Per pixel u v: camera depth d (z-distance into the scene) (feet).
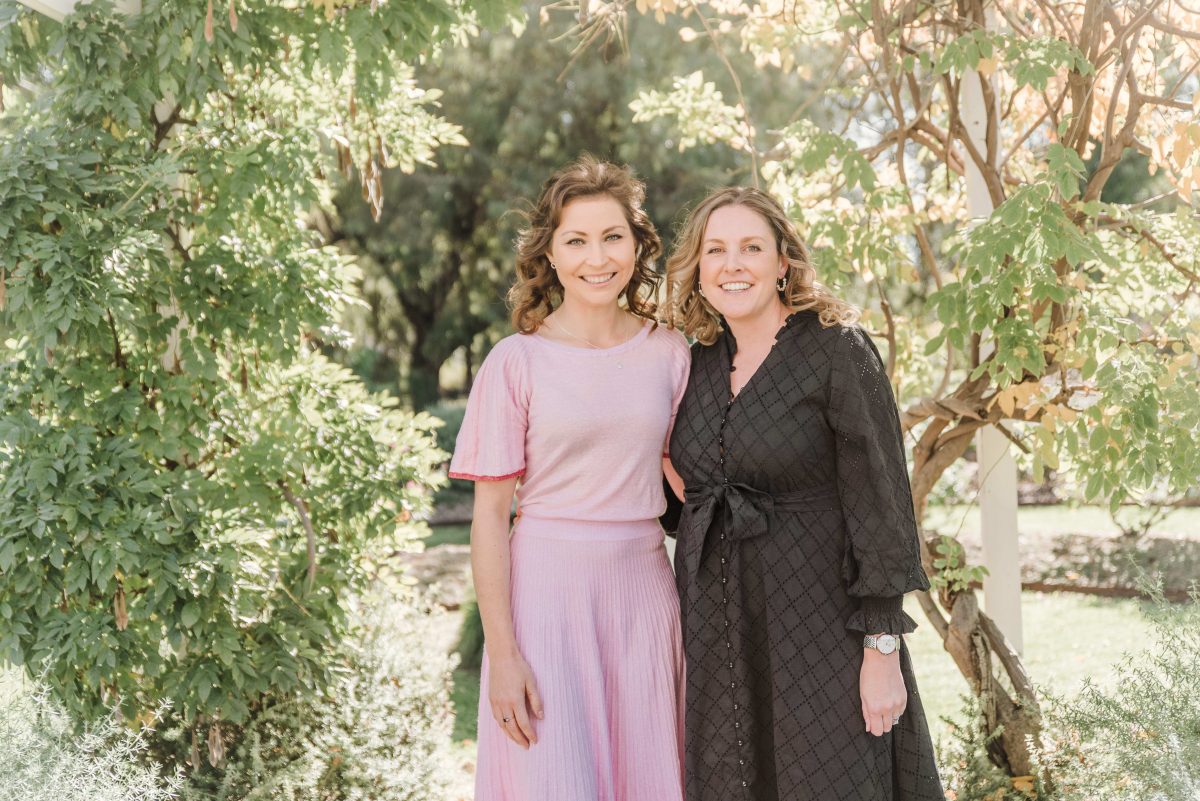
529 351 6.88
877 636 6.40
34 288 9.24
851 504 6.41
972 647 10.37
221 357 11.21
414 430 11.84
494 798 6.89
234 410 11.05
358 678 11.93
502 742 6.84
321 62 10.12
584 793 6.52
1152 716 8.30
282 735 10.93
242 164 10.10
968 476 21.62
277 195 10.56
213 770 10.66
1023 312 9.69
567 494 6.83
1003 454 11.24
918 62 10.33
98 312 9.20
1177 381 9.16
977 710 10.27
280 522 11.00
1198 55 10.03
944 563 10.61
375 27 10.13
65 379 9.77
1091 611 21.26
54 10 9.53
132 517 9.39
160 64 9.69
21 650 9.25
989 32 9.52
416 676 12.82
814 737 6.48
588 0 10.98
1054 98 12.01
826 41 13.24
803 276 6.84
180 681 9.90
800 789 6.48
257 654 10.36
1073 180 8.79
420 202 40.42
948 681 16.89
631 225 7.16
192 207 10.80
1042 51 9.20
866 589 6.33
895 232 11.39
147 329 9.96
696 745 6.79
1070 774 9.33
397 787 11.18
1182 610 8.98
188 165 10.37
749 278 6.71
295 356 11.16
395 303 45.80
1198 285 11.01
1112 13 9.73
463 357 53.98
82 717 9.53
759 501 6.61
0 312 9.52
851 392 6.40
